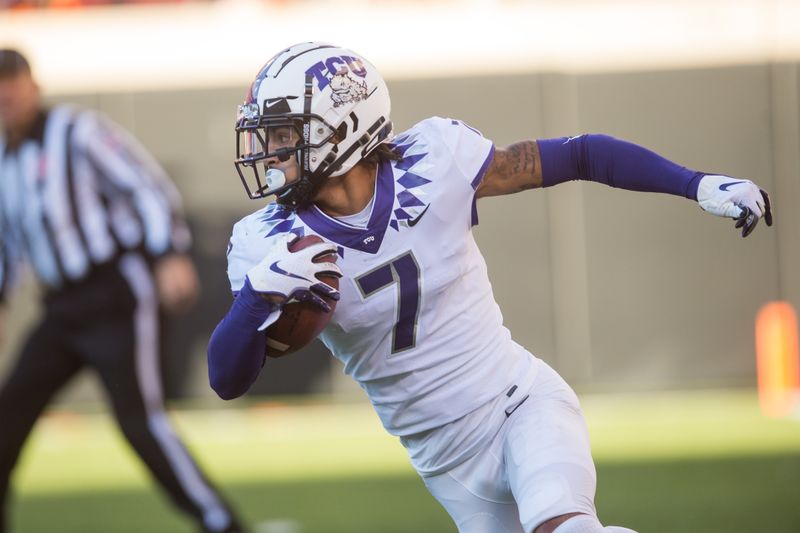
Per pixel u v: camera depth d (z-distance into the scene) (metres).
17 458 18.53
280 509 20.72
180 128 29.94
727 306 29.89
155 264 18.88
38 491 23.53
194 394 29.89
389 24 30.61
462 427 10.45
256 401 30.42
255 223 10.11
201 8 30.78
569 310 29.91
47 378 18.61
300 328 9.57
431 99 30.22
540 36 30.11
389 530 18.86
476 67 30.23
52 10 30.77
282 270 9.24
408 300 10.04
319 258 9.37
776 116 29.88
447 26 30.34
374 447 26.56
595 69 30.08
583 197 29.80
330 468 24.42
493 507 10.70
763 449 24.55
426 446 10.71
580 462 9.79
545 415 10.22
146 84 30.12
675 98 30.02
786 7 29.81
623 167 10.41
